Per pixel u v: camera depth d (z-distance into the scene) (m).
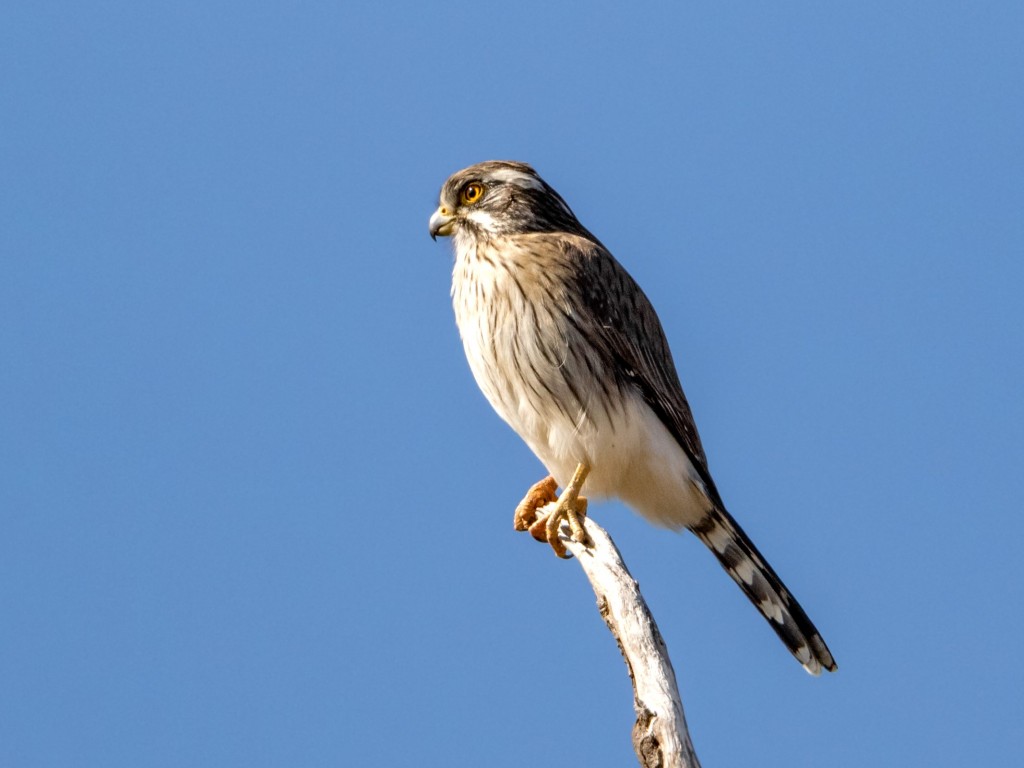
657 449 12.40
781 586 12.62
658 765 8.47
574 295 12.20
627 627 9.40
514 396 12.40
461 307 12.58
